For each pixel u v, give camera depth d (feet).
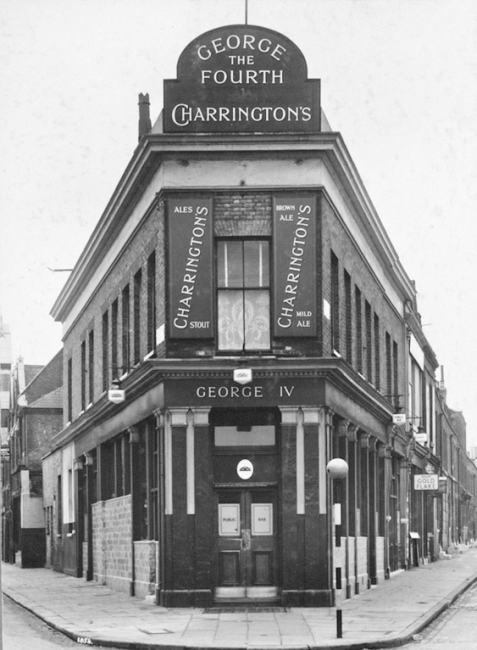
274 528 65.05
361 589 81.25
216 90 66.95
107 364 92.84
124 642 47.19
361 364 84.89
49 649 46.42
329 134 65.41
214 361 64.03
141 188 73.41
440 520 170.81
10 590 88.58
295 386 64.39
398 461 115.65
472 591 88.38
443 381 191.01
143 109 90.33
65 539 119.24
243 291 66.49
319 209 66.13
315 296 65.51
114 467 89.66
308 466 64.08
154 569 71.31
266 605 64.03
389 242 96.22
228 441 65.67
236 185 66.03
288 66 67.05
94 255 94.27
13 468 162.40
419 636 51.21
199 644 46.11
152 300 73.10
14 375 173.17
